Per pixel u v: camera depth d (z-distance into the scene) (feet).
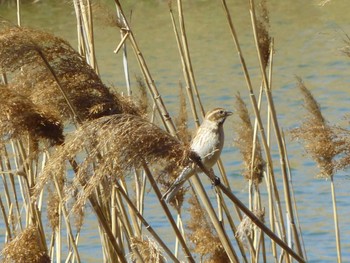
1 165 39.96
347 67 119.44
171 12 36.24
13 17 127.03
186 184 38.52
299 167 74.43
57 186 31.12
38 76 29.07
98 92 29.22
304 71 119.34
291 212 33.91
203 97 105.19
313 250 59.16
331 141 36.14
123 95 31.81
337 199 68.03
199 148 34.60
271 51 38.93
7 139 29.07
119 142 25.59
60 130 29.17
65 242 56.29
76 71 29.14
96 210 30.14
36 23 121.29
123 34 38.63
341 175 70.49
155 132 26.14
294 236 34.12
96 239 58.44
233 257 31.27
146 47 134.00
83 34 36.70
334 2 156.35
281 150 33.63
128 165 25.79
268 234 28.02
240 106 40.91
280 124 86.33
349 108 95.66
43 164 37.63
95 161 26.32
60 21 122.83
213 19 151.33
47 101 29.04
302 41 136.87
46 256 31.32
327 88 107.96
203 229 35.19
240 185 69.05
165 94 103.24
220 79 116.26
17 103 28.60
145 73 34.53
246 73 35.24
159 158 26.03
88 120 28.12
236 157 75.82
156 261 30.12
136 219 36.14
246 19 150.20
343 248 59.52
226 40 141.28
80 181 26.21
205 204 31.17
